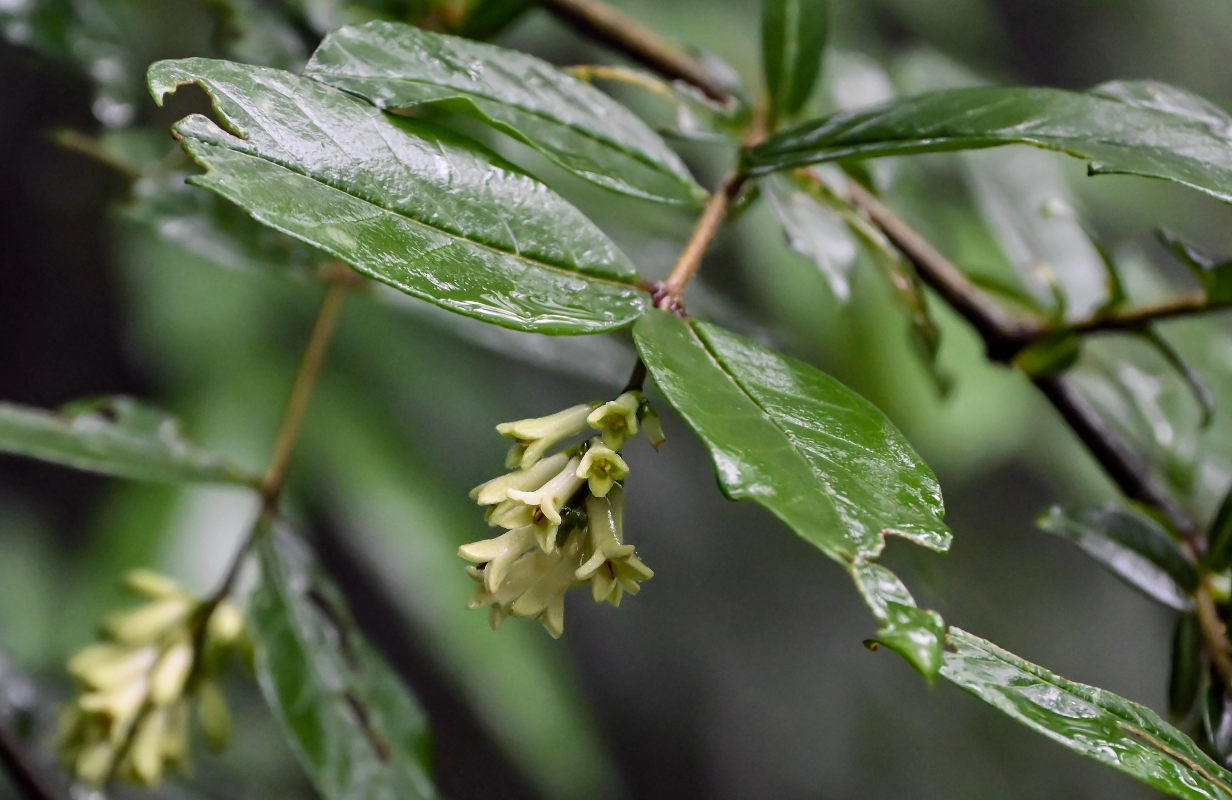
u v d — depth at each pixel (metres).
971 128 0.90
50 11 1.11
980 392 1.49
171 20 1.57
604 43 1.08
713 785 2.88
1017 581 2.80
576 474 0.88
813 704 2.92
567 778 1.67
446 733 2.87
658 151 0.93
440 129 0.89
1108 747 0.87
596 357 1.19
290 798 1.38
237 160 0.87
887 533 0.86
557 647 1.87
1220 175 0.89
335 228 0.87
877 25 2.00
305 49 1.08
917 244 1.03
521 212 0.89
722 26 1.70
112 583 1.57
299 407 1.02
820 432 0.87
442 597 1.60
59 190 2.33
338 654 1.00
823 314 1.50
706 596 2.74
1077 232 1.20
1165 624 3.00
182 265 1.64
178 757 1.02
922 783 2.93
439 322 1.12
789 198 0.98
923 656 0.85
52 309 2.43
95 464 1.00
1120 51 2.42
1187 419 1.06
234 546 1.58
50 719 1.10
